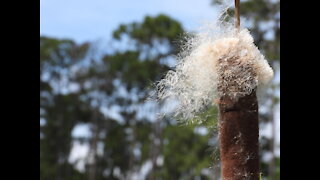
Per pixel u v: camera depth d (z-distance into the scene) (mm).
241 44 2447
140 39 28500
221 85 2393
